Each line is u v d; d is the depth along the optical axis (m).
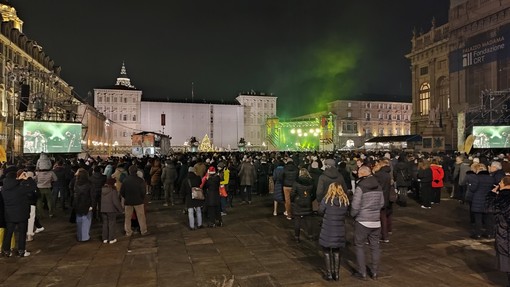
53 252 9.90
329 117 96.94
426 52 64.94
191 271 8.24
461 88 52.38
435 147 48.59
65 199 16.62
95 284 7.56
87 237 11.07
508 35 45.00
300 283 7.43
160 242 10.82
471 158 17.80
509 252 6.38
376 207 7.45
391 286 7.17
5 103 36.38
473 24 50.09
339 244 7.36
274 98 120.44
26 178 10.95
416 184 17.77
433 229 11.88
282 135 111.31
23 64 45.56
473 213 11.56
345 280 7.53
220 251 9.79
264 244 10.38
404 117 108.62
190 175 12.49
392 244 10.13
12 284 7.61
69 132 25.67
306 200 10.34
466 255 9.08
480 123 41.09
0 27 38.91
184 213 15.38
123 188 11.71
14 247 10.12
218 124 112.75
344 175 14.53
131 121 105.69
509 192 6.58
